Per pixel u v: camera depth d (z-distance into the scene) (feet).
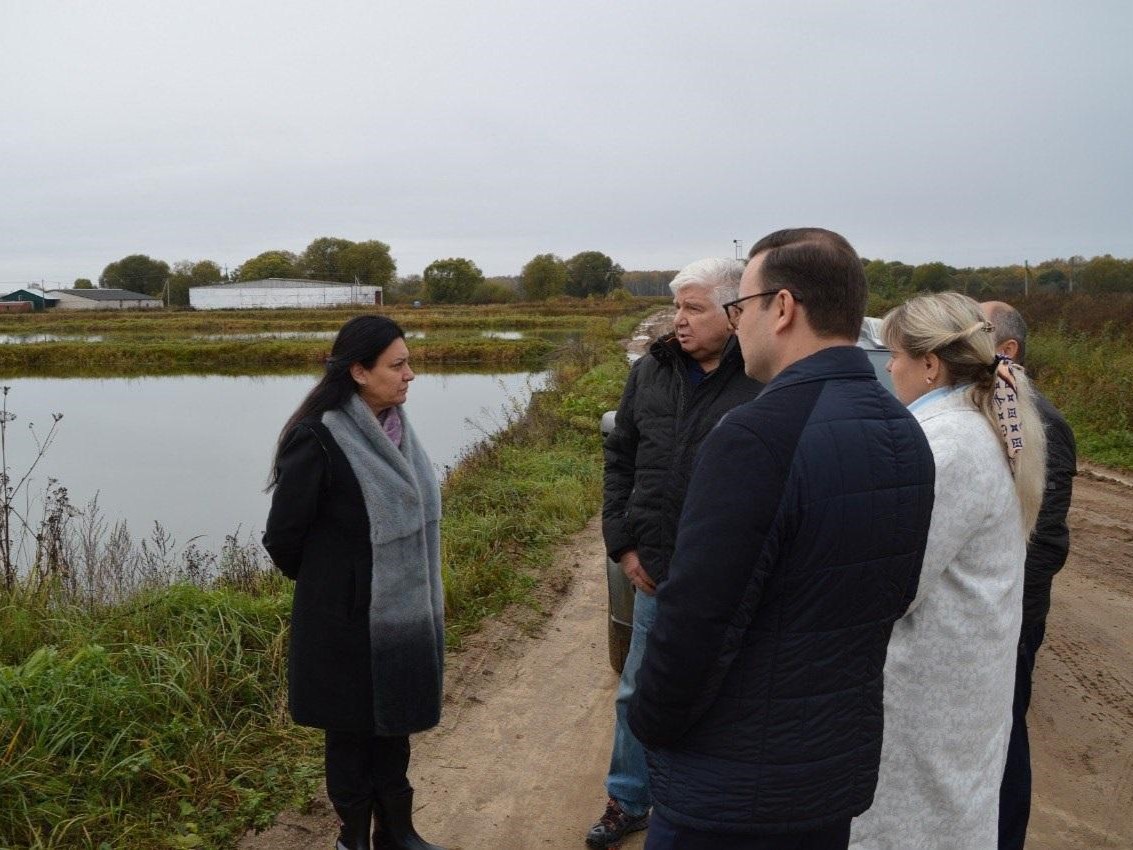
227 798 11.61
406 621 9.79
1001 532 7.61
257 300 339.36
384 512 9.58
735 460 5.79
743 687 5.97
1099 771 13.42
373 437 9.73
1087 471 35.19
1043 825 12.00
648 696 6.01
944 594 7.45
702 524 5.78
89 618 16.48
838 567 5.88
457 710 15.15
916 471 6.25
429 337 149.07
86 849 10.19
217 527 34.12
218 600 16.71
